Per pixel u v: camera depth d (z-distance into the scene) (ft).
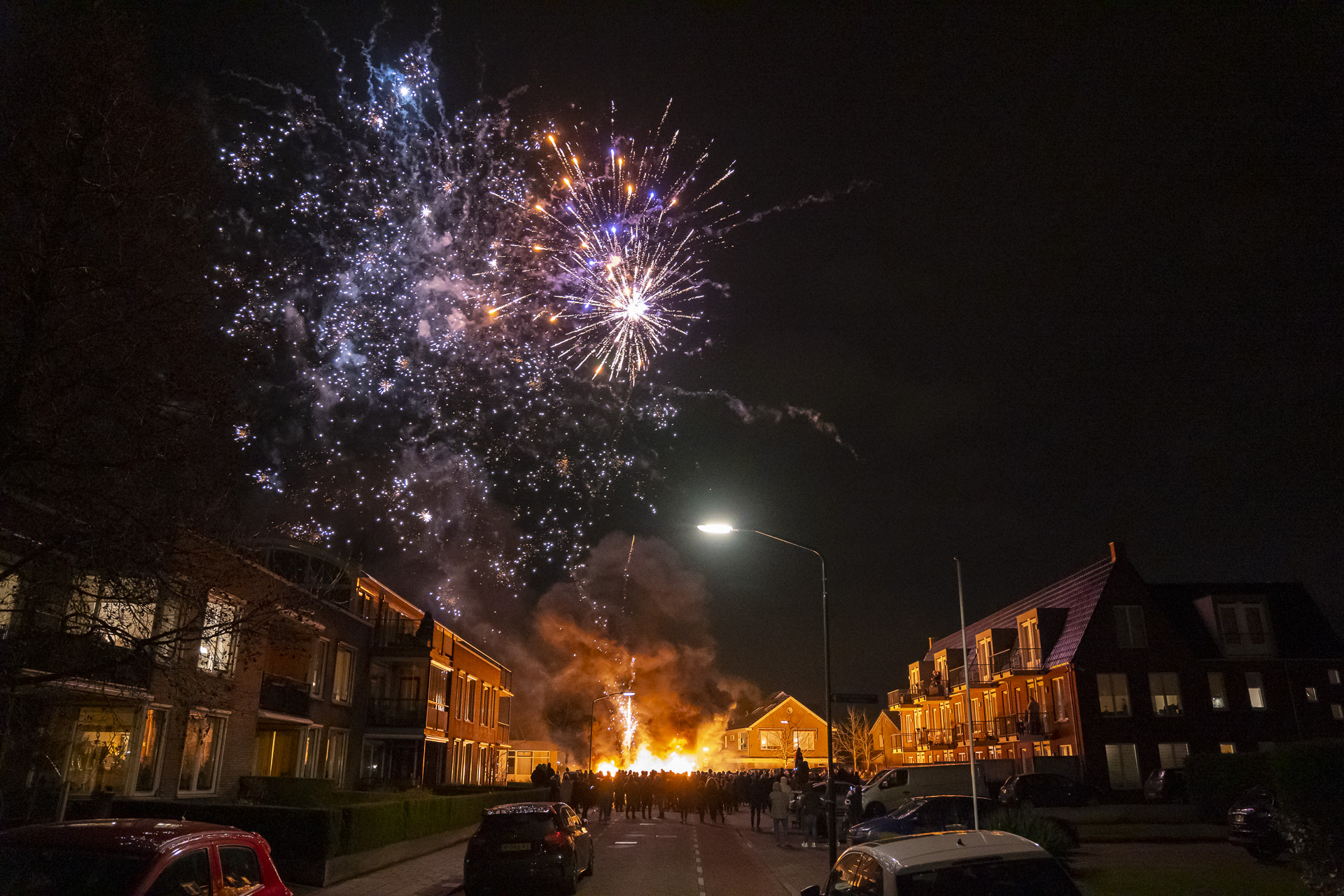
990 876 20.80
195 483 37.68
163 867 21.36
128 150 36.09
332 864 54.60
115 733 62.69
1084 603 132.77
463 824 86.53
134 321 35.70
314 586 45.32
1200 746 122.62
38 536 35.83
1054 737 130.52
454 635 131.85
